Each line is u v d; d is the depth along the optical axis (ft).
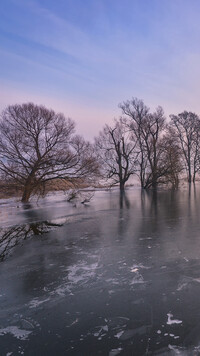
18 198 89.81
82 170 91.04
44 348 11.25
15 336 12.16
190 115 153.48
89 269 20.36
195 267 20.12
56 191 119.34
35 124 85.35
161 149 126.11
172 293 15.88
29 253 25.35
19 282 18.26
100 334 12.10
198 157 159.63
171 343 11.25
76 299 15.53
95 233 33.35
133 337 11.77
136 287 16.87
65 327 12.75
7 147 83.05
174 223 38.65
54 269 20.63
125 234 32.19
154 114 126.31
